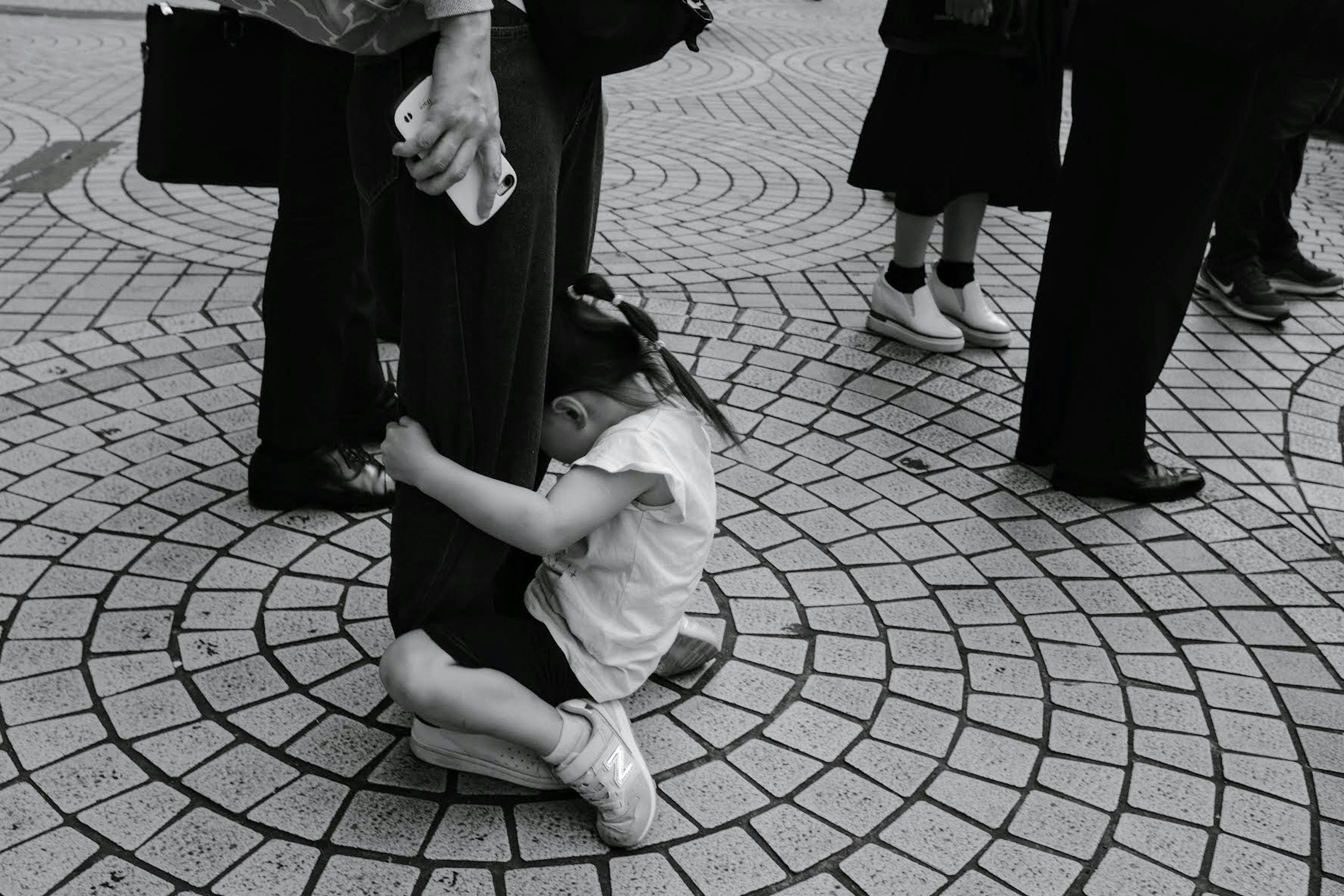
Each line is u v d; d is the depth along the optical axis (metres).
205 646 2.42
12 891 1.82
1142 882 1.96
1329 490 3.32
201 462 3.13
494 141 1.67
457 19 1.60
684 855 1.98
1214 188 2.89
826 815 2.08
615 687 2.09
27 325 3.95
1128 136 2.96
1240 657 2.57
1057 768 2.21
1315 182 6.73
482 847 1.98
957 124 3.76
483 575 2.03
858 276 4.84
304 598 2.59
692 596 2.68
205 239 4.88
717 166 6.44
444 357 1.81
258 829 1.98
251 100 2.60
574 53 1.72
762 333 4.20
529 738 1.95
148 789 2.05
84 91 7.35
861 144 4.04
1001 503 3.16
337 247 2.65
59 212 5.13
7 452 3.12
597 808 1.98
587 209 2.07
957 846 2.02
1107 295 3.02
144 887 1.85
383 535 2.85
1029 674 2.48
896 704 2.37
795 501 3.11
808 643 2.54
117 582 2.60
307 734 2.21
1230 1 2.58
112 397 3.47
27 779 2.05
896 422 3.59
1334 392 3.98
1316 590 2.84
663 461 1.96
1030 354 3.28
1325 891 1.96
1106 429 3.13
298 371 2.76
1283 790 2.19
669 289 4.57
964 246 4.12
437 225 1.74
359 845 1.96
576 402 2.04
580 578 2.08
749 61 10.03
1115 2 2.73
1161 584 2.83
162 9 2.51
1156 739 2.31
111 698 2.26
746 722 2.30
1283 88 4.12
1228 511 3.18
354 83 1.79
